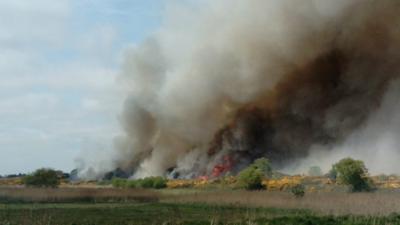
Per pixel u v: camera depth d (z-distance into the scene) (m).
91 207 27.80
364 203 23.09
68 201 32.41
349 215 21.30
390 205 22.56
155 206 28.41
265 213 23.06
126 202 31.92
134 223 19.88
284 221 20.19
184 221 20.31
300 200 25.92
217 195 30.88
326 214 21.94
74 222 20.17
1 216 21.62
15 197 32.81
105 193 36.03
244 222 19.86
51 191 35.41
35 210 25.41
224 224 19.33
